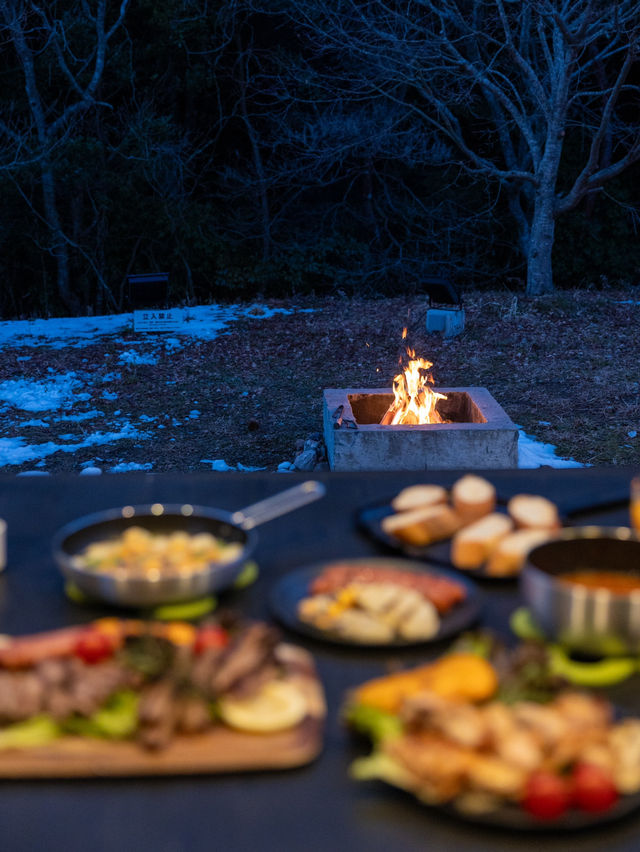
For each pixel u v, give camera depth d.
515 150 24.27
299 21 20.22
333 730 1.52
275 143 21.59
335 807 1.34
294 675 1.59
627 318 13.95
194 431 9.02
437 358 11.84
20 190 19.83
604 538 1.92
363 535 2.35
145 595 1.88
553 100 17.16
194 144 23.86
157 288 13.40
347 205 24.42
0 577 2.11
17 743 1.43
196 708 1.46
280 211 24.03
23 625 1.87
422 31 18.50
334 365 11.62
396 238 25.16
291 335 13.22
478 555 2.10
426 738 1.38
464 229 23.89
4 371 11.32
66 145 19.81
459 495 2.32
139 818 1.32
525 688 1.48
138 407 9.86
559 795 1.27
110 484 2.72
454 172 24.50
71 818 1.32
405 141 22.11
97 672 1.52
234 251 23.48
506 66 21.55
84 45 20.59
